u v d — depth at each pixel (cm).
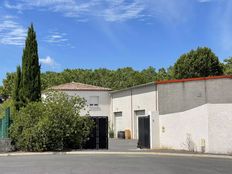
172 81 4319
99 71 9444
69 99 2767
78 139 2703
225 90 4141
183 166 1753
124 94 5366
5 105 3925
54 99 2727
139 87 4894
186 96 4212
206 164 1842
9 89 8131
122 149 2838
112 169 1641
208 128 2436
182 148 2636
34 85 3033
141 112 4894
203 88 4166
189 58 6188
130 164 1825
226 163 1894
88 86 5950
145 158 2131
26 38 3078
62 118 2644
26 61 3045
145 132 2927
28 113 2691
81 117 2722
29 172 1577
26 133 2605
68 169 1648
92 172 1549
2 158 2234
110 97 5872
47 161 1988
